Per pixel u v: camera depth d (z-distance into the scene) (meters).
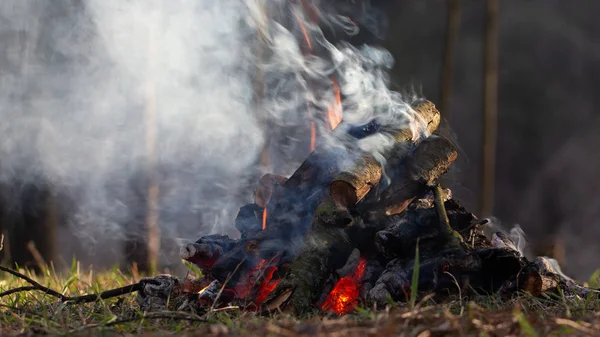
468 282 4.69
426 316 3.72
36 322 4.24
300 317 4.38
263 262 4.83
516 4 28.03
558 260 7.74
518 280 4.73
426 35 26.02
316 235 4.65
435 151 5.36
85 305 5.05
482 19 27.12
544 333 3.62
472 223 5.34
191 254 4.91
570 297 5.02
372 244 4.90
